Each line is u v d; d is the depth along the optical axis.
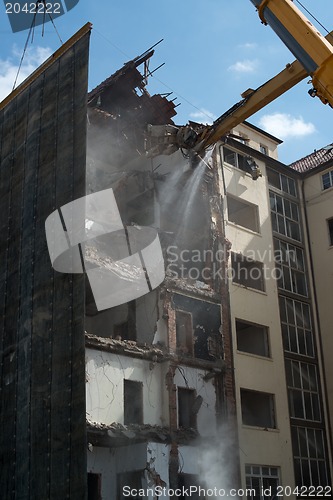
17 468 18.47
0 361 20.61
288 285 32.12
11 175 23.20
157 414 23.84
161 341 25.14
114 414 22.41
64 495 16.64
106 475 22.22
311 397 30.33
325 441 29.80
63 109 21.53
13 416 19.27
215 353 26.77
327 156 38.00
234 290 29.00
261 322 29.69
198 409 25.03
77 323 18.17
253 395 29.39
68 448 17.02
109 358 23.06
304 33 17.06
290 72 23.20
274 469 27.19
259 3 18.27
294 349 30.73
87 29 21.84
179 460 23.02
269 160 34.09
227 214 30.47
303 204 35.22
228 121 25.33
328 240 33.62
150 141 29.09
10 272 21.56
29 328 19.77
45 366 18.67
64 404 17.61
